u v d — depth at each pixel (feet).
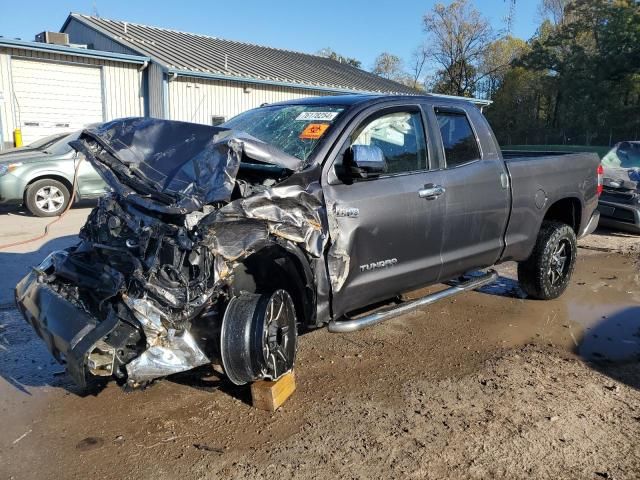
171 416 11.49
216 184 10.05
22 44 48.70
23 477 9.48
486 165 16.05
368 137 13.42
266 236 10.55
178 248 9.97
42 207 33.53
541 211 17.95
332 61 97.30
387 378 13.43
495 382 13.33
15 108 50.31
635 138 129.18
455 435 10.97
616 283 22.48
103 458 10.05
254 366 10.87
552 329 17.08
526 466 10.03
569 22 138.10
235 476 9.59
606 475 9.82
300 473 9.69
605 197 32.55
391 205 13.15
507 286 21.53
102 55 53.26
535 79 151.84
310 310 12.18
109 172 11.02
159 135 11.48
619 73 124.88
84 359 9.59
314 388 12.82
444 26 171.83
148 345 9.88
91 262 12.01
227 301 11.15
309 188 11.57
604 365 14.56
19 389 12.51
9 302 17.90
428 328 16.89
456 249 15.28
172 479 9.50
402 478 9.61
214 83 59.82
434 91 184.85
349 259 12.35
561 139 143.74
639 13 123.44
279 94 66.13
